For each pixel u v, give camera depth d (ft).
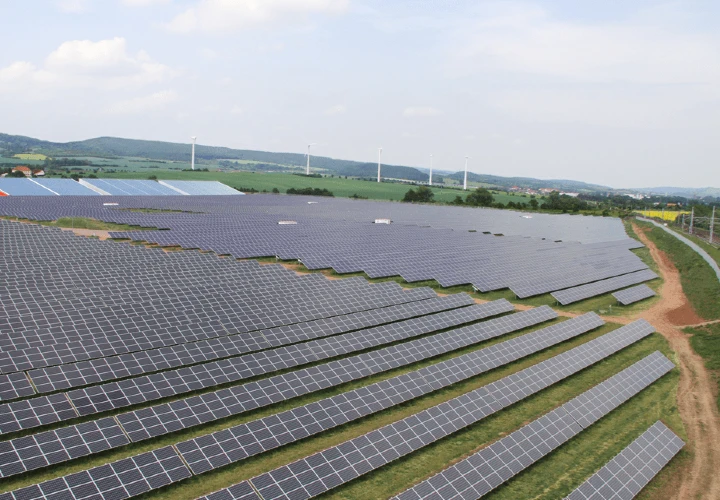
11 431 108.88
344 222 431.84
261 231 350.02
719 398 157.17
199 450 107.24
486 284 269.64
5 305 165.07
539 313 223.10
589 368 174.50
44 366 136.15
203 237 317.01
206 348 155.12
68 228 347.15
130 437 111.75
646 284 323.16
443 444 124.36
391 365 160.76
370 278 270.46
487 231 465.06
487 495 107.34
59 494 89.25
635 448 120.78
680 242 453.17
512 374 157.07
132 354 144.05
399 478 110.63
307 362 157.38
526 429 124.67
